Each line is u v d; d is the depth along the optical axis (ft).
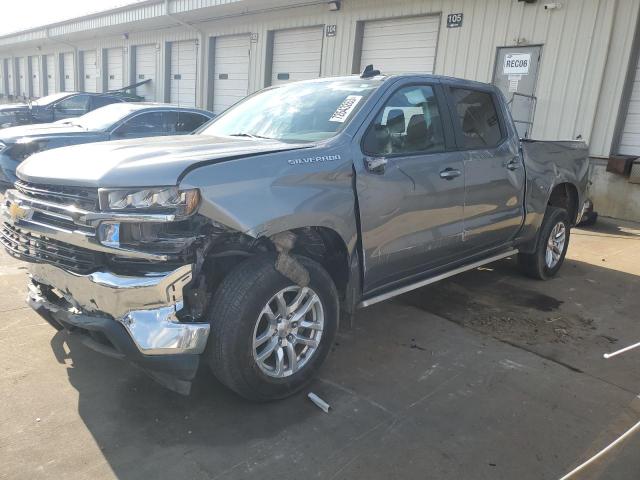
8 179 24.53
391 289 12.65
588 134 32.55
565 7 32.42
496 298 16.57
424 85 13.08
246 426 9.32
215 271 9.84
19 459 8.14
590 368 12.08
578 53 32.32
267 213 9.14
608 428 9.68
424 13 39.34
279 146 10.21
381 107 11.69
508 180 15.16
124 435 8.89
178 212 8.32
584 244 24.93
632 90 31.76
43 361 11.16
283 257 9.48
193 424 9.30
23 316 13.30
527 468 8.46
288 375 10.04
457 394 10.68
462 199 13.47
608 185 32.42
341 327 13.82
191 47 63.98
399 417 9.77
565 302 16.46
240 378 9.32
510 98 35.70
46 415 9.30
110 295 8.62
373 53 43.80
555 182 17.43
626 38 30.58
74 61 89.66
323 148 10.39
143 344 8.53
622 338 13.88
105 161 9.09
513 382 11.26
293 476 8.07
